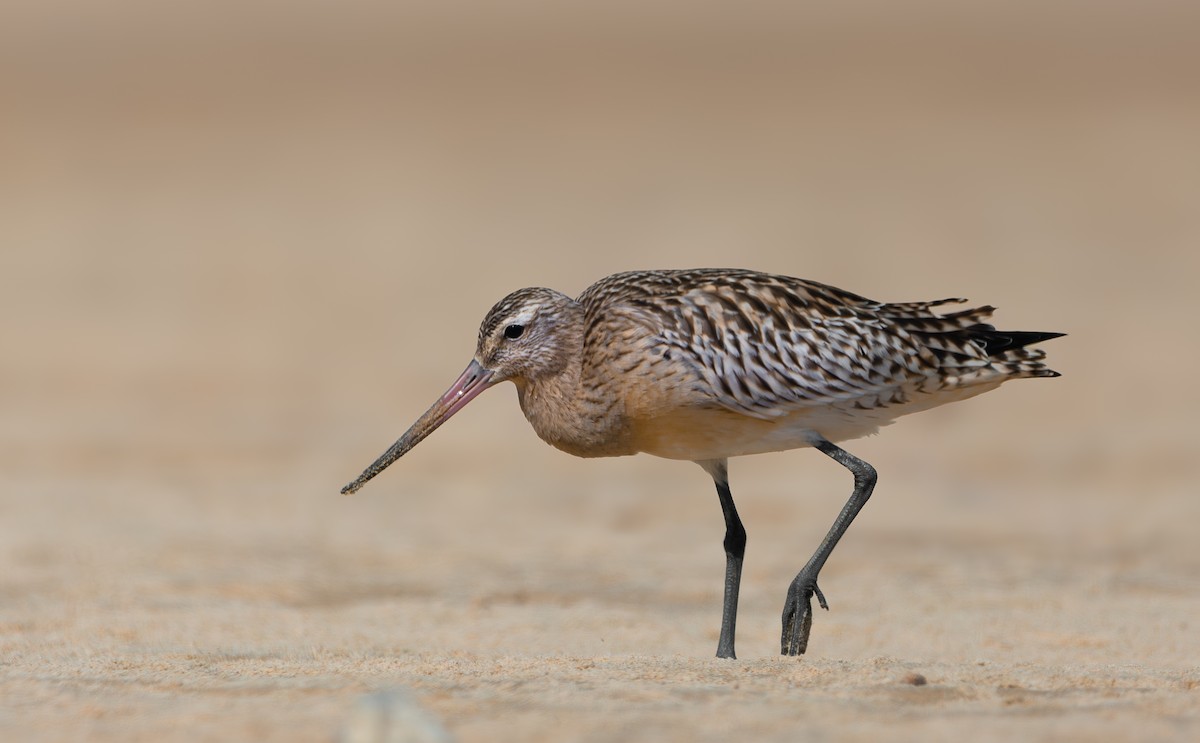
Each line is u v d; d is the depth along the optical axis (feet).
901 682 37.60
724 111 212.84
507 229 147.54
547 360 48.19
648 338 46.16
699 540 67.92
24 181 169.27
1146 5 288.71
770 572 61.87
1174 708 35.09
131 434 88.12
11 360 106.93
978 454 84.48
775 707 34.58
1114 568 61.98
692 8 293.64
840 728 32.89
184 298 125.70
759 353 45.85
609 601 56.54
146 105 211.41
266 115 208.33
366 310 121.39
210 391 99.66
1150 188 162.09
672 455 48.08
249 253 140.26
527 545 66.28
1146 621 52.31
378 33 266.98
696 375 45.91
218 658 43.75
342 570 60.95
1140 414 91.81
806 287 47.19
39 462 81.20
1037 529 69.46
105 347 110.93
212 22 264.72
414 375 103.40
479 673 38.88
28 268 135.03
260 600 55.62
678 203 156.87
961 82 232.53
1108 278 127.03
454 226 149.48
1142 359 103.86
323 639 48.80
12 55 237.86
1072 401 94.99
